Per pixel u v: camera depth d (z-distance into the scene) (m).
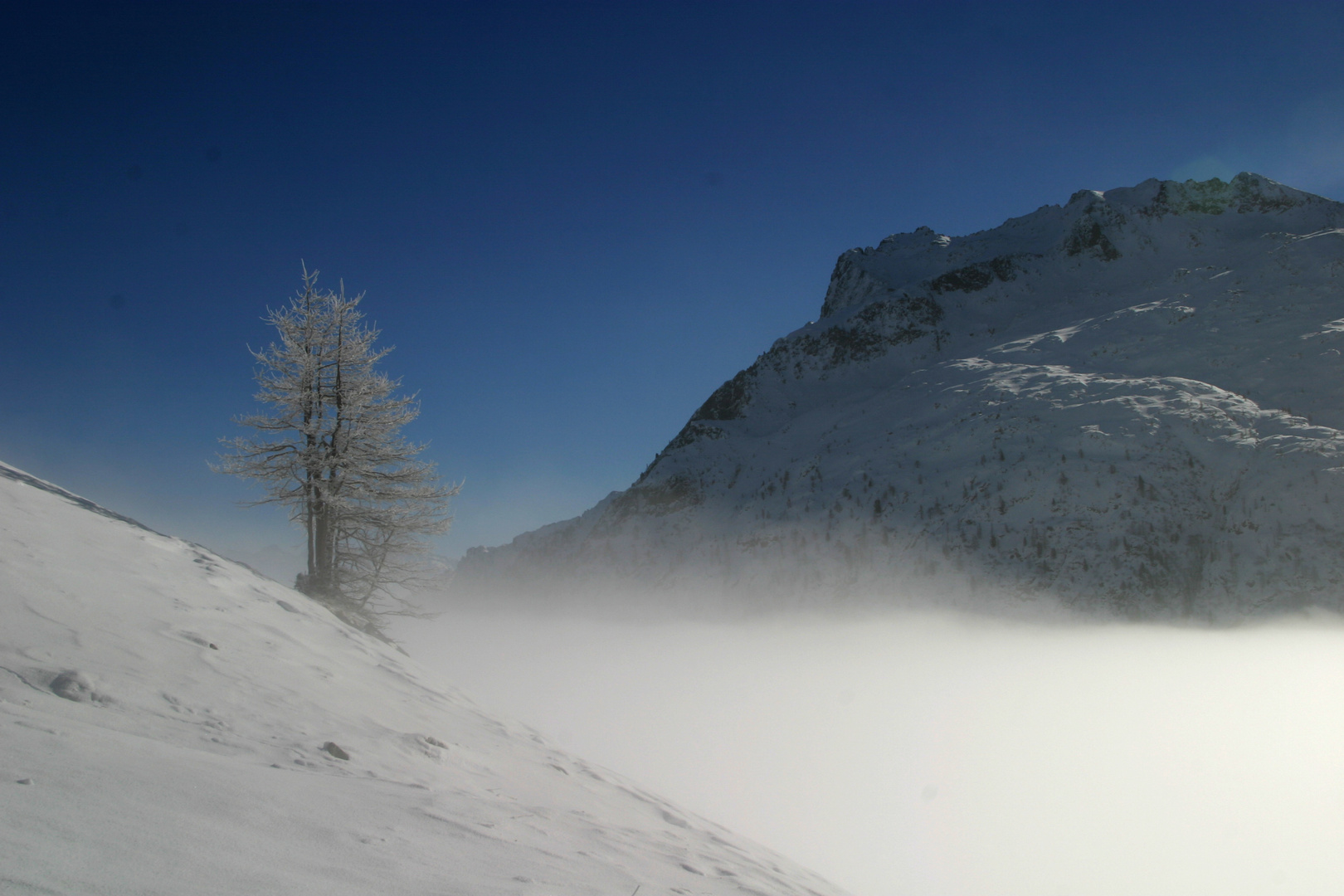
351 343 22.72
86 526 11.85
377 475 22.69
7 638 6.56
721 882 6.27
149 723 5.79
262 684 8.02
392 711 9.34
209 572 12.61
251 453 21.03
